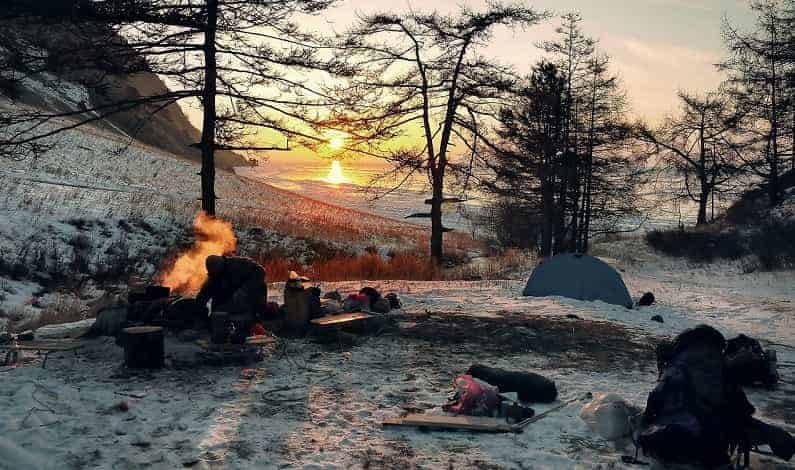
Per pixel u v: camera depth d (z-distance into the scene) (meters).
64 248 19.17
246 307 8.74
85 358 7.81
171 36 14.73
